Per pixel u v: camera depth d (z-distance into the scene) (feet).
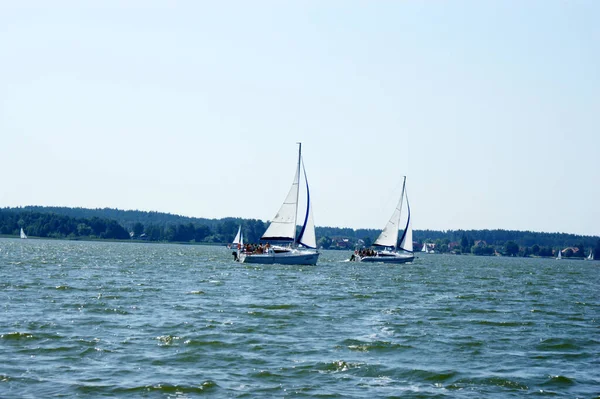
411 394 88.48
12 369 94.02
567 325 149.18
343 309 163.12
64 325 127.13
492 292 232.73
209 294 189.26
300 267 345.72
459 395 88.99
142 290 195.83
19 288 190.39
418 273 343.87
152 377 92.38
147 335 119.75
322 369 99.35
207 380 91.40
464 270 417.28
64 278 234.17
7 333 116.47
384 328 135.44
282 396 85.87
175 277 255.50
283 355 107.34
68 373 93.09
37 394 83.51
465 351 115.24
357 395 87.30
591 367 106.83
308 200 353.72
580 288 276.21
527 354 114.83
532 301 202.80
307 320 142.20
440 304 183.01
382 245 453.99
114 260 397.39
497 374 99.76
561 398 88.89
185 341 114.93
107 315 141.49
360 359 106.01
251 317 143.95
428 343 120.57
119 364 98.73
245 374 95.61
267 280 249.34
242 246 386.52
